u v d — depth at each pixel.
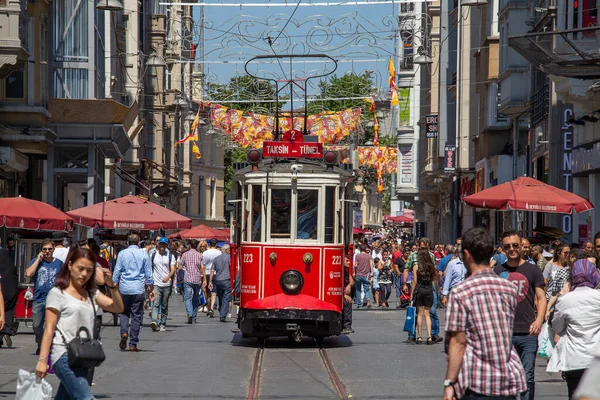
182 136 124.94
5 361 29.55
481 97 79.38
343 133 74.62
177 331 42.34
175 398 22.84
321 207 34.69
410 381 25.81
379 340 38.28
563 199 36.28
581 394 8.31
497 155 73.00
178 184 110.25
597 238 24.52
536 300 19.88
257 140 74.19
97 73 60.34
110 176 80.00
